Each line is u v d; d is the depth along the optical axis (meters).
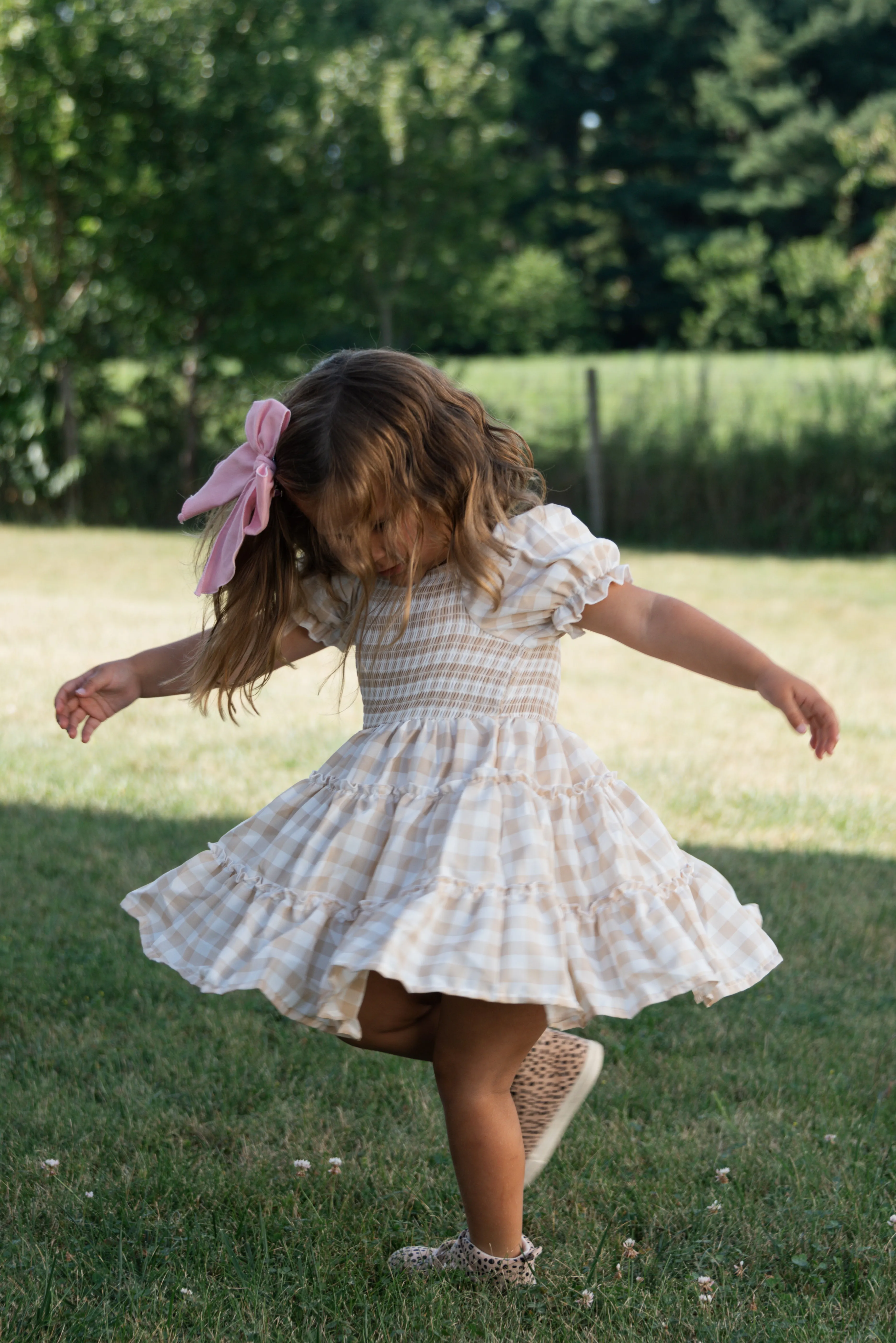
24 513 21.55
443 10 50.34
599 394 20.86
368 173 25.39
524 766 2.88
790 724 2.79
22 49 19.56
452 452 2.92
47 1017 4.45
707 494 20.66
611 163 58.12
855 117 51.22
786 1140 3.68
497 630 2.98
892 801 7.58
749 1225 3.22
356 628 3.06
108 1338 2.68
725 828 6.95
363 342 26.97
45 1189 3.30
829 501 20.11
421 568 3.02
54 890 5.62
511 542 2.99
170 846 6.21
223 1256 3.01
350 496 2.85
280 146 21.77
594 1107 3.92
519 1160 2.86
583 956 2.68
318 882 2.81
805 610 14.55
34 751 8.01
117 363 22.06
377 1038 2.96
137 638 11.64
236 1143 3.63
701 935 2.80
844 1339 2.77
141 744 8.29
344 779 2.95
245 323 21.36
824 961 5.15
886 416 20.34
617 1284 2.95
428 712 2.96
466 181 26.80
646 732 9.08
